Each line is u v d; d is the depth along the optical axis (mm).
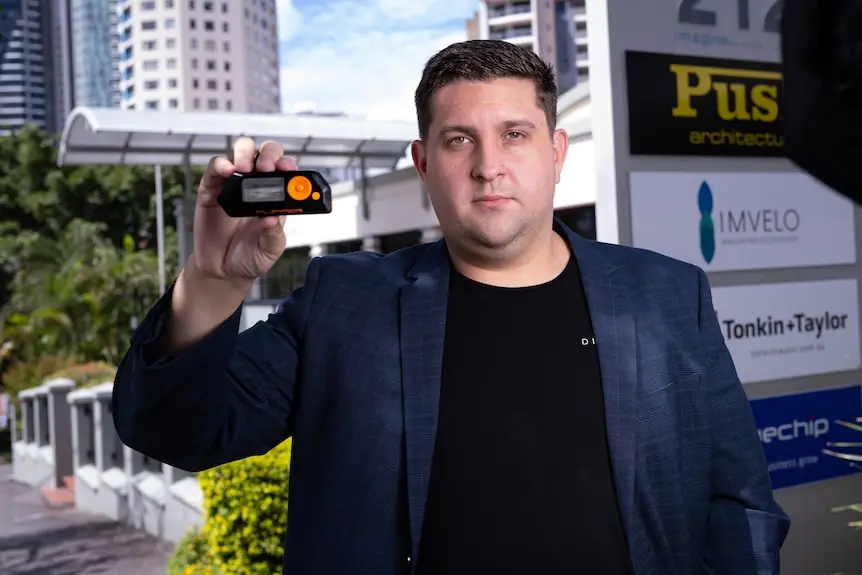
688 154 3738
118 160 15039
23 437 15203
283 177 1214
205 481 4500
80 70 169750
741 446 1667
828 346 4090
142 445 1402
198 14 163875
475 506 1482
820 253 4082
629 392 1546
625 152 3613
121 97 169375
